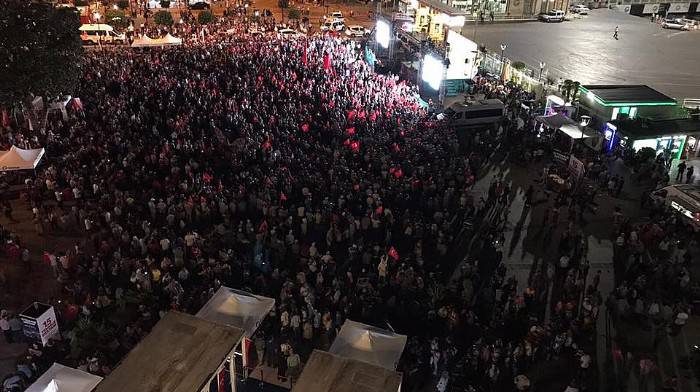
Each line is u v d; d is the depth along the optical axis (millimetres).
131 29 62875
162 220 28609
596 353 22703
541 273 26234
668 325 24188
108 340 20812
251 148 34156
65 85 34281
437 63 44938
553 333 22719
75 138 35094
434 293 24359
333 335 22688
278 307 23219
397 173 31641
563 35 72375
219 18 71250
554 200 33625
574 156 35438
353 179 31219
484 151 39031
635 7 87750
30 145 34250
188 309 22531
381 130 38094
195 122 37906
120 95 40750
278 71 46625
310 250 25781
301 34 65188
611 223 31656
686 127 38719
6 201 29016
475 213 31812
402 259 26797
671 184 36125
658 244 28953
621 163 38344
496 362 20906
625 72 59000
